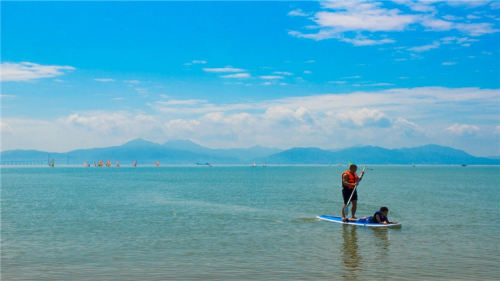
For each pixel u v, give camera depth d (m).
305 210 29.30
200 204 33.88
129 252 15.34
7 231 20.02
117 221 23.50
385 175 133.50
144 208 30.55
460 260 14.13
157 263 13.73
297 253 15.18
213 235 18.88
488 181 82.50
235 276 12.23
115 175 140.38
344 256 14.72
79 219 24.39
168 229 20.61
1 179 101.44
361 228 20.78
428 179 95.38
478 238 18.16
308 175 135.12
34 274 12.43
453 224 22.23
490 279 11.94
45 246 16.44
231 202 35.69
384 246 16.42
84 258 14.41
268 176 124.00
